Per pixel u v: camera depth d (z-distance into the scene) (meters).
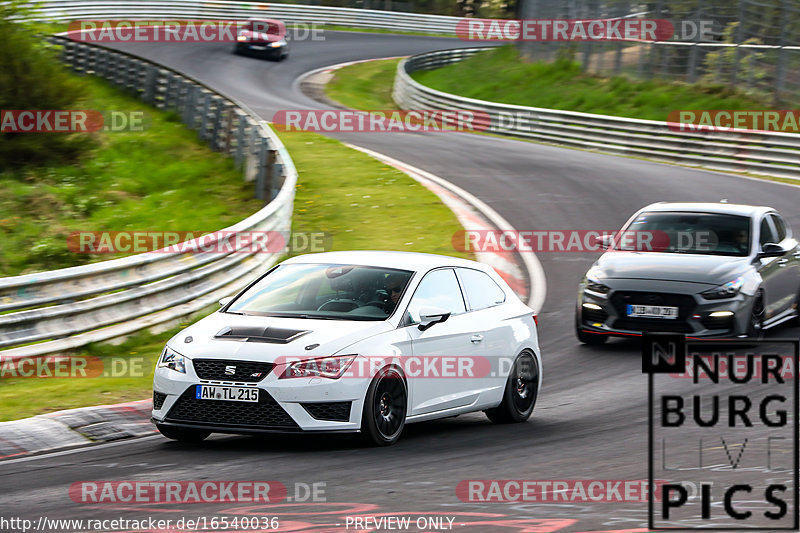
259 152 79.19
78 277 42.25
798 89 128.50
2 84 85.94
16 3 90.25
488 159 104.12
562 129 125.00
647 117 134.12
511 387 32.38
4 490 22.81
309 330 27.72
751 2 135.25
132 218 73.12
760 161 101.69
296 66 181.75
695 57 141.50
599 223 73.88
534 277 59.69
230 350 27.00
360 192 82.38
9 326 39.44
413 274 30.47
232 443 28.52
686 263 44.69
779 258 47.22
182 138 100.25
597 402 35.16
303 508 20.45
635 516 19.70
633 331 43.47
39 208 75.25
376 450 27.31
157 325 46.34
